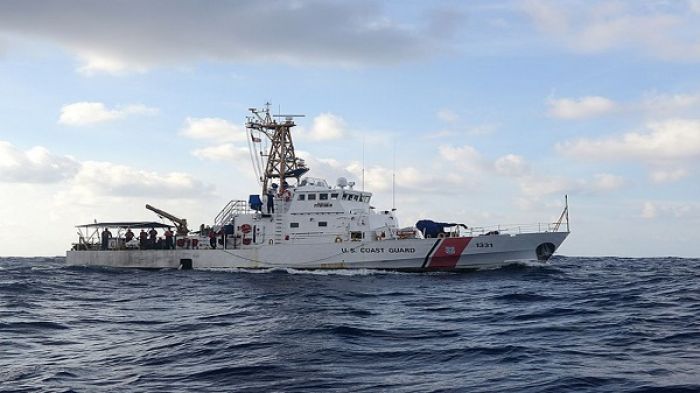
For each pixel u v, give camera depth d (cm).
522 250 4334
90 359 1616
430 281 3906
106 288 3797
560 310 2414
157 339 1916
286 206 4825
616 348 1650
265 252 4803
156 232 5647
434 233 4456
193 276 4594
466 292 3247
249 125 5512
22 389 1299
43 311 2622
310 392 1251
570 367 1426
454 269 4353
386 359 1555
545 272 4172
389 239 4438
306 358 1564
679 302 2603
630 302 2620
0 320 2281
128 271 5209
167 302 3012
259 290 3469
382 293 3250
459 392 1234
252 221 4978
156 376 1411
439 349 1670
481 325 2109
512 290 3278
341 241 4562
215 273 4788
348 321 2209
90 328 2167
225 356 1609
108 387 1316
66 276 4712
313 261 4622
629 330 1902
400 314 2431
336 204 4656
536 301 2762
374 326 2091
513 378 1336
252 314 2453
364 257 4478
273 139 5519
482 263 4341
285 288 3541
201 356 1623
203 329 2106
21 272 5091
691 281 3753
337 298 3017
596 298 2789
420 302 2842
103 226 5722
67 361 1591
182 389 1293
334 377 1371
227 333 1973
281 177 5403
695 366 1421
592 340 1770
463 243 4306
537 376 1345
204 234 5403
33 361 1595
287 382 1333
